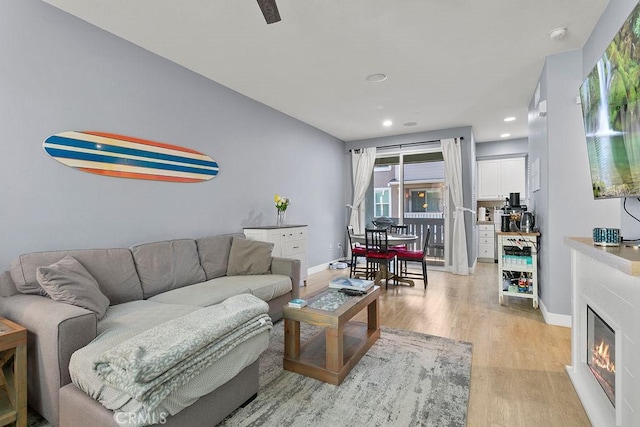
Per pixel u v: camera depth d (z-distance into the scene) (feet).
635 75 4.68
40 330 4.93
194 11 7.48
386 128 18.17
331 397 5.98
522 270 11.42
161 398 3.95
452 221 17.92
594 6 7.25
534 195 12.21
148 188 9.38
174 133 10.09
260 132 13.78
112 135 8.45
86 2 7.15
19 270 6.21
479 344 8.32
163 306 6.95
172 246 9.16
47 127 7.25
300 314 6.76
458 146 17.65
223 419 5.28
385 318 10.37
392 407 5.66
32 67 6.99
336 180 20.31
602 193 6.04
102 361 4.15
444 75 11.01
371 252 14.61
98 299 6.17
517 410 5.61
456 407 5.65
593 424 5.08
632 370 4.04
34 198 7.07
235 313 5.47
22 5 6.83
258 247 10.66
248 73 10.87
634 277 3.95
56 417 4.76
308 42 8.88
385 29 8.21
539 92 11.04
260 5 5.12
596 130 6.12
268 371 6.95
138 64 9.06
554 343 8.35
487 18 7.73
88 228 8.02
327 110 14.88
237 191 12.57
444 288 14.24
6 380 4.97
